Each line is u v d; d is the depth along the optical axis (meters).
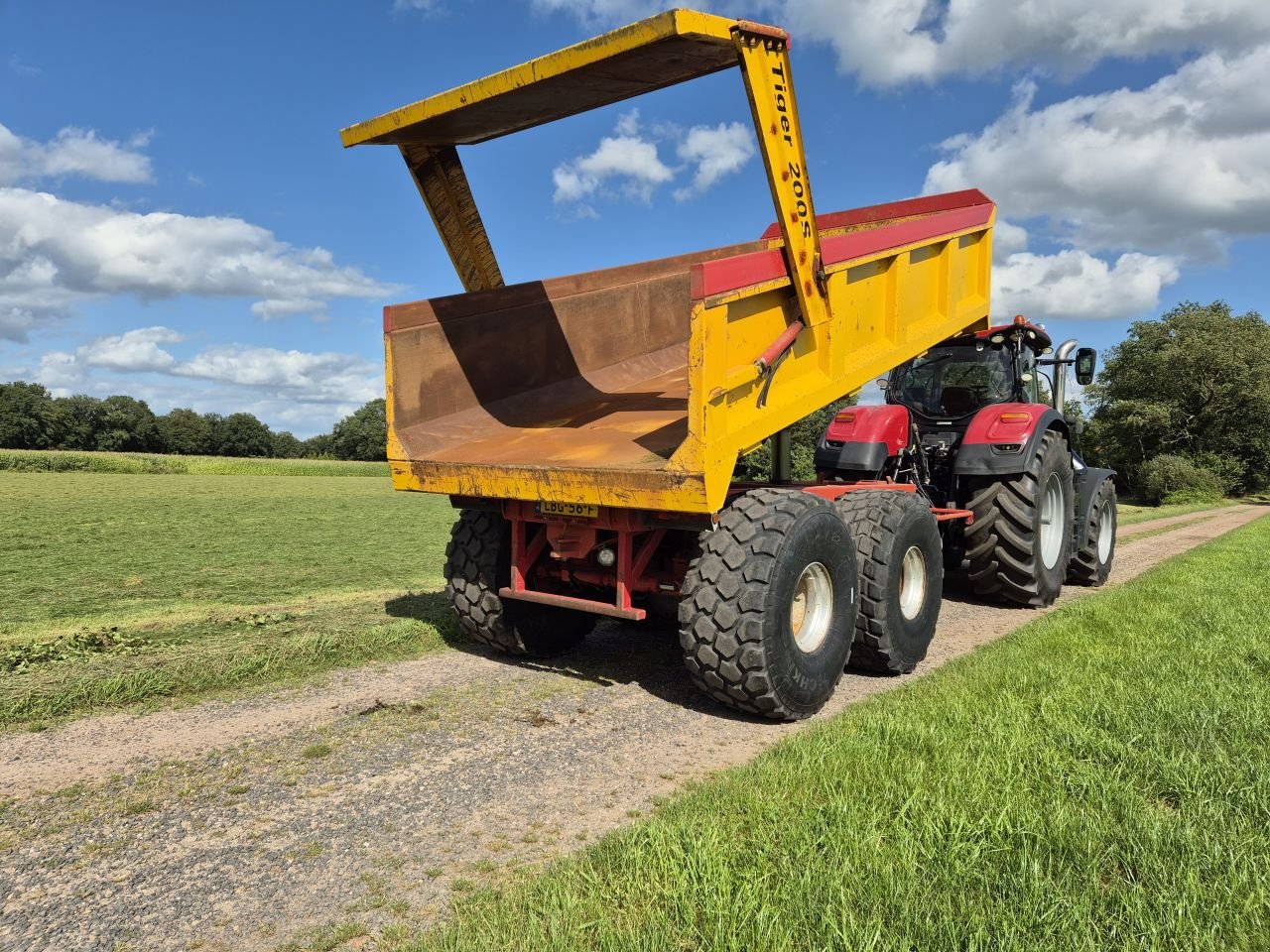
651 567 4.63
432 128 4.74
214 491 29.27
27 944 2.12
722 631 3.77
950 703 3.65
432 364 4.76
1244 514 24.80
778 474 5.30
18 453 49.53
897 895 2.06
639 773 3.28
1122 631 5.20
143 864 2.54
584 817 2.86
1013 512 6.44
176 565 9.67
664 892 2.14
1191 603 6.25
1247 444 45.72
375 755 3.46
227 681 4.43
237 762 3.37
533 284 5.41
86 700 4.03
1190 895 2.04
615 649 5.45
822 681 4.05
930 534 5.08
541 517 4.43
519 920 2.09
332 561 10.17
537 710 4.08
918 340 5.67
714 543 3.88
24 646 4.94
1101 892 2.12
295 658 4.83
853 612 4.33
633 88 4.24
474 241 5.38
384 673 4.73
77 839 2.70
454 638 5.59
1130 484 48.00
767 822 2.55
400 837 2.72
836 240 4.54
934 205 6.89
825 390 4.57
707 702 4.25
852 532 4.71
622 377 6.03
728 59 3.81
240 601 7.05
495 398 5.15
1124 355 50.28
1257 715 3.40
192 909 2.28
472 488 4.29
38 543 11.95
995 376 7.12
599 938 1.96
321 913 2.26
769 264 3.96
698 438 3.52
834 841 2.35
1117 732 3.24
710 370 3.54
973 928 1.92
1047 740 3.15
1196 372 46.41
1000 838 2.36
